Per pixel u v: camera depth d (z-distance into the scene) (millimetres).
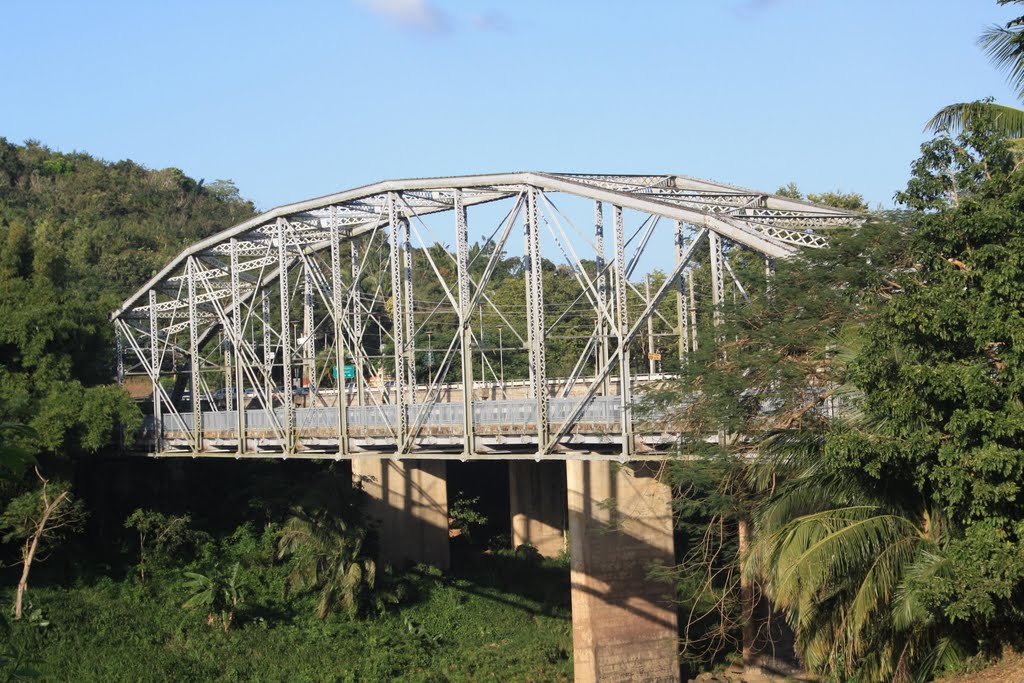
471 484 68812
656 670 40625
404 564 55000
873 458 19250
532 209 32688
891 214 22609
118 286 93500
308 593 49344
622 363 29031
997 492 17984
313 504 49906
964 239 19516
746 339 24234
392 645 44844
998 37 21734
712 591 30016
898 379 19594
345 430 39125
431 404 35656
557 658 44406
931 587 18625
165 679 39188
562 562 59188
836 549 19625
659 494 40312
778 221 31484
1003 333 18250
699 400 24922
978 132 22078
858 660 22938
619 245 30062
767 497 23562
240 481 58750
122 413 48594
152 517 50812
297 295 77438
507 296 73625
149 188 131375
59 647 40844
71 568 49062
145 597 47750
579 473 40750
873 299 21719
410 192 38250
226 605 45375
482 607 50656
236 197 146125
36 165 128875
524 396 53281
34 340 48438
